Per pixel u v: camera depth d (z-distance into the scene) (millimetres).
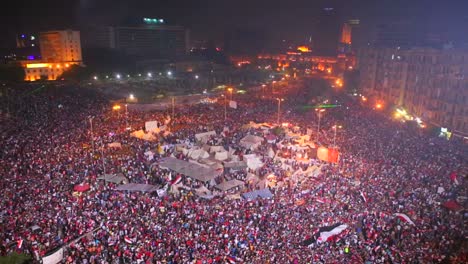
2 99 93312
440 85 93312
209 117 85625
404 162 54562
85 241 31094
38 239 30562
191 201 41938
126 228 32812
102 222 34031
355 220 37531
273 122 81250
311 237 33438
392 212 39094
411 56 109875
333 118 87812
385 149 61656
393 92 118062
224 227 34094
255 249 30609
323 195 43438
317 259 29359
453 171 49625
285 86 162750
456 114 86812
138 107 102188
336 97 131125
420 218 37906
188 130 72500
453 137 81312
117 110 91312
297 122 82125
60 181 43719
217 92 139500
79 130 68312
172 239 31484
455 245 32688
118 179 46062
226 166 53875
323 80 192625
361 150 60875
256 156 56656
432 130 84938
